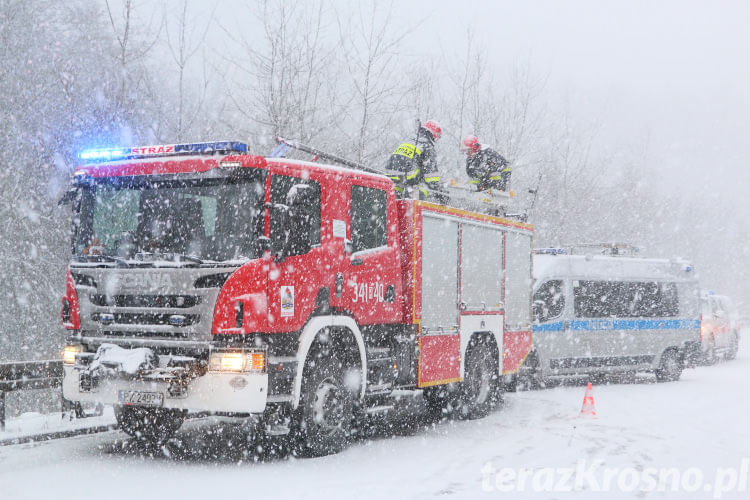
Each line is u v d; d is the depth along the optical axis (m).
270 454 8.79
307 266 8.31
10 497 6.60
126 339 7.93
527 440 10.10
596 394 15.66
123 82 17.23
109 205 8.37
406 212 10.23
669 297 18.81
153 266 7.86
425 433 10.62
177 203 8.05
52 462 8.07
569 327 16.67
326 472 7.89
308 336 8.23
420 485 7.41
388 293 9.75
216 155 7.96
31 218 17.45
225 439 9.68
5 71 17.36
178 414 8.79
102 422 9.99
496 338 12.52
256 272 7.68
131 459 8.34
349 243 9.01
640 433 10.76
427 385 10.55
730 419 12.20
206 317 7.60
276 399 7.86
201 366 7.57
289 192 7.84
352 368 9.07
